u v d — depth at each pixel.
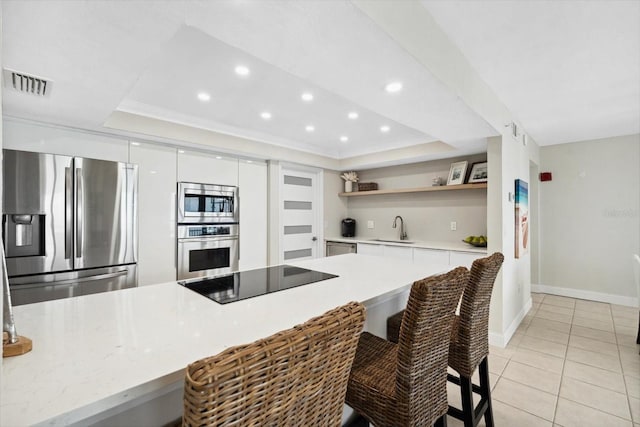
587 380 2.29
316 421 0.73
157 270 2.99
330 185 5.04
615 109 2.98
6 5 1.08
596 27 1.71
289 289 1.42
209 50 1.88
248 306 1.18
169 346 0.83
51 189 2.25
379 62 1.56
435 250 3.69
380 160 4.40
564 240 4.39
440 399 1.24
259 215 3.94
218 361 0.52
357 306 0.78
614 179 4.00
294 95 2.57
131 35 1.29
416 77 1.71
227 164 3.61
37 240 2.22
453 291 1.18
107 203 2.53
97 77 1.65
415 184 4.55
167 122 2.91
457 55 1.94
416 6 1.53
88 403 0.59
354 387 1.21
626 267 3.96
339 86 1.84
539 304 4.05
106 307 1.15
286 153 4.07
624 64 2.12
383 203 4.93
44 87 1.76
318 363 0.68
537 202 4.57
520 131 3.47
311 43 1.40
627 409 1.95
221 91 2.47
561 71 2.22
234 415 0.55
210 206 3.43
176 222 3.14
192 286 1.47
